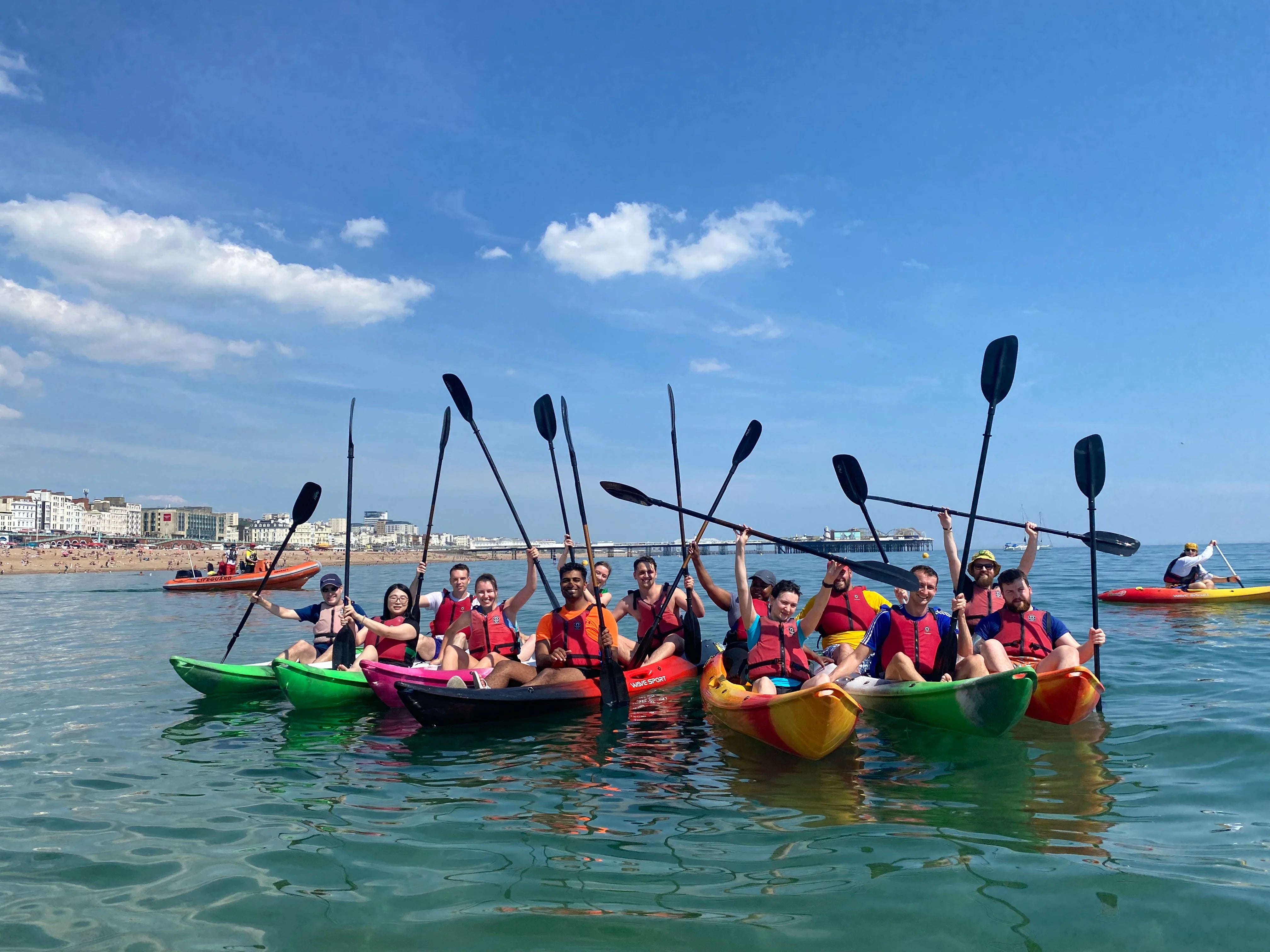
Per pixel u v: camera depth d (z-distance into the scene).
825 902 3.27
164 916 3.27
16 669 10.39
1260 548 80.38
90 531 199.38
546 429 10.18
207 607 22.30
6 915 3.29
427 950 2.95
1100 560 39.81
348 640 8.30
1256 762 5.04
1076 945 2.89
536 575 9.33
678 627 9.40
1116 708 6.70
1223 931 2.95
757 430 10.18
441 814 4.52
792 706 5.47
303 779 5.32
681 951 2.90
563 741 6.34
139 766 5.70
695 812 4.48
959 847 3.83
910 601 6.81
